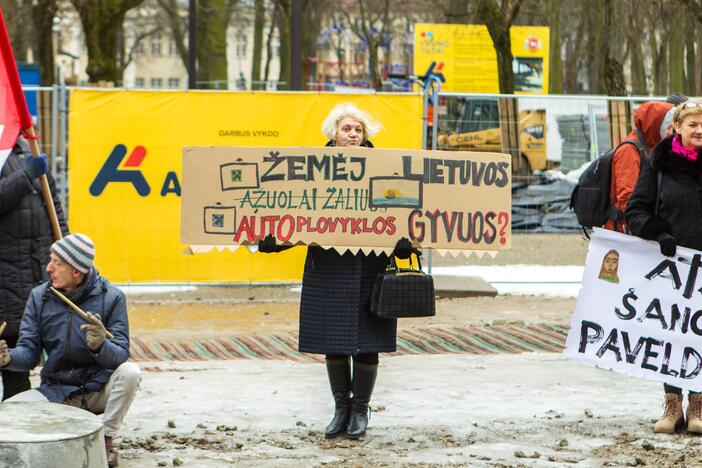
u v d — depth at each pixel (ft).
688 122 25.55
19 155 25.43
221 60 122.01
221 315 47.83
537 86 119.03
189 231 26.61
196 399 30.55
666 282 26.37
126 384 22.68
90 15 104.06
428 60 118.73
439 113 57.77
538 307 49.83
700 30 111.04
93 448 19.65
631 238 26.66
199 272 50.01
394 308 24.89
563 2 124.98
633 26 115.65
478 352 38.96
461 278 55.62
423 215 26.25
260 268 50.55
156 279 49.57
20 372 25.48
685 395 31.01
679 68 118.93
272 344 41.04
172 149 48.91
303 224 26.23
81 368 22.99
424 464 23.86
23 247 25.03
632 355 26.68
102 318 22.89
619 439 26.05
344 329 25.55
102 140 48.70
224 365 36.45
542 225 58.85
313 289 25.99
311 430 26.99
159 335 43.01
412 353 38.78
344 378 26.55
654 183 26.27
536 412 28.96
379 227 26.11
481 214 26.45
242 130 48.70
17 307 25.03
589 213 29.14
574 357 27.14
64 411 20.93
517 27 118.32
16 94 24.94
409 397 30.81
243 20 181.78
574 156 57.88
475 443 25.79
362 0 171.42
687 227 26.04
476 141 58.03
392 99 48.83
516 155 58.18
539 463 23.91
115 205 48.98
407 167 26.23
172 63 354.74
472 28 118.42
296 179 26.32
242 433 26.68
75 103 48.44
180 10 166.81
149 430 26.94
